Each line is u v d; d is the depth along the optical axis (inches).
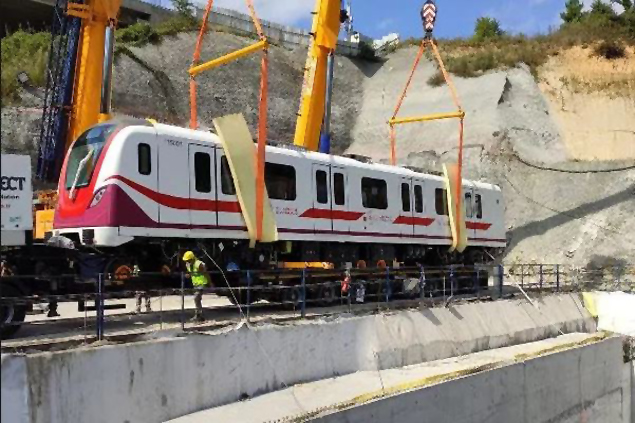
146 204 528.7
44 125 744.3
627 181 1385.3
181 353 438.3
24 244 417.7
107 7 676.7
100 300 421.4
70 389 369.1
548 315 903.7
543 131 1673.2
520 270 1261.1
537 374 687.1
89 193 520.7
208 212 576.4
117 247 536.7
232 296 597.3
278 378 514.9
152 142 540.4
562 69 1898.4
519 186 1478.8
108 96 669.3
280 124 1633.9
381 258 792.9
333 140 1763.0
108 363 391.2
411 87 1898.4
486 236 965.8
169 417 425.7
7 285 436.8
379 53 2140.7
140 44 1467.8
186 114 1429.6
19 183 384.5
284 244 671.1
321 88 822.5
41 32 1343.5
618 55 1903.3
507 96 1736.0
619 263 1226.0
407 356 639.1
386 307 689.6
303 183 673.0
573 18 2230.6
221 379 467.2
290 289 664.4
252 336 497.4
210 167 583.8
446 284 873.5
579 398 764.6
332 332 573.6
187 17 1705.2
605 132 1699.1
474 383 590.2
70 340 418.0
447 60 1948.8
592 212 1355.8
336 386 536.1
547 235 1349.7
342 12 839.7
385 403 490.3
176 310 593.3
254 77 1652.3
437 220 857.5
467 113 1688.0
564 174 1461.6
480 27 2191.2
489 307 804.6
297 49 1914.4
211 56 1581.0
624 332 970.7
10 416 338.3
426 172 888.9
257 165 614.9
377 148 1729.8
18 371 344.2
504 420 628.7
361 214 737.6
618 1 2105.1
